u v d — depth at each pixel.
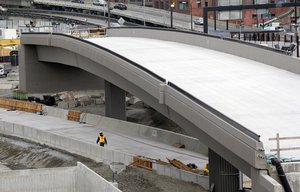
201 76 56.78
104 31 116.75
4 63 137.88
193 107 45.97
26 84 107.31
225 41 69.19
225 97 49.28
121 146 67.12
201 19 164.75
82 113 84.38
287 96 49.06
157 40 83.00
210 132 43.06
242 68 60.03
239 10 109.00
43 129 78.75
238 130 38.59
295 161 36.31
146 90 56.91
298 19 136.75
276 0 154.12
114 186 44.22
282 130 41.00
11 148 74.50
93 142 69.50
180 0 190.38
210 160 49.16
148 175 56.03
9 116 90.62
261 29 122.31
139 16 182.00
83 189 49.19
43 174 49.84
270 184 34.75
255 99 48.34
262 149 36.06
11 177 49.62
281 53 59.84
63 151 69.75
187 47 74.44
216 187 48.84
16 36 167.75
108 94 84.44
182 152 64.12
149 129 72.44
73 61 89.69
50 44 95.31
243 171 40.03
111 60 67.81
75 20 189.75
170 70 59.75
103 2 192.50
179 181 53.88
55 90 108.94
